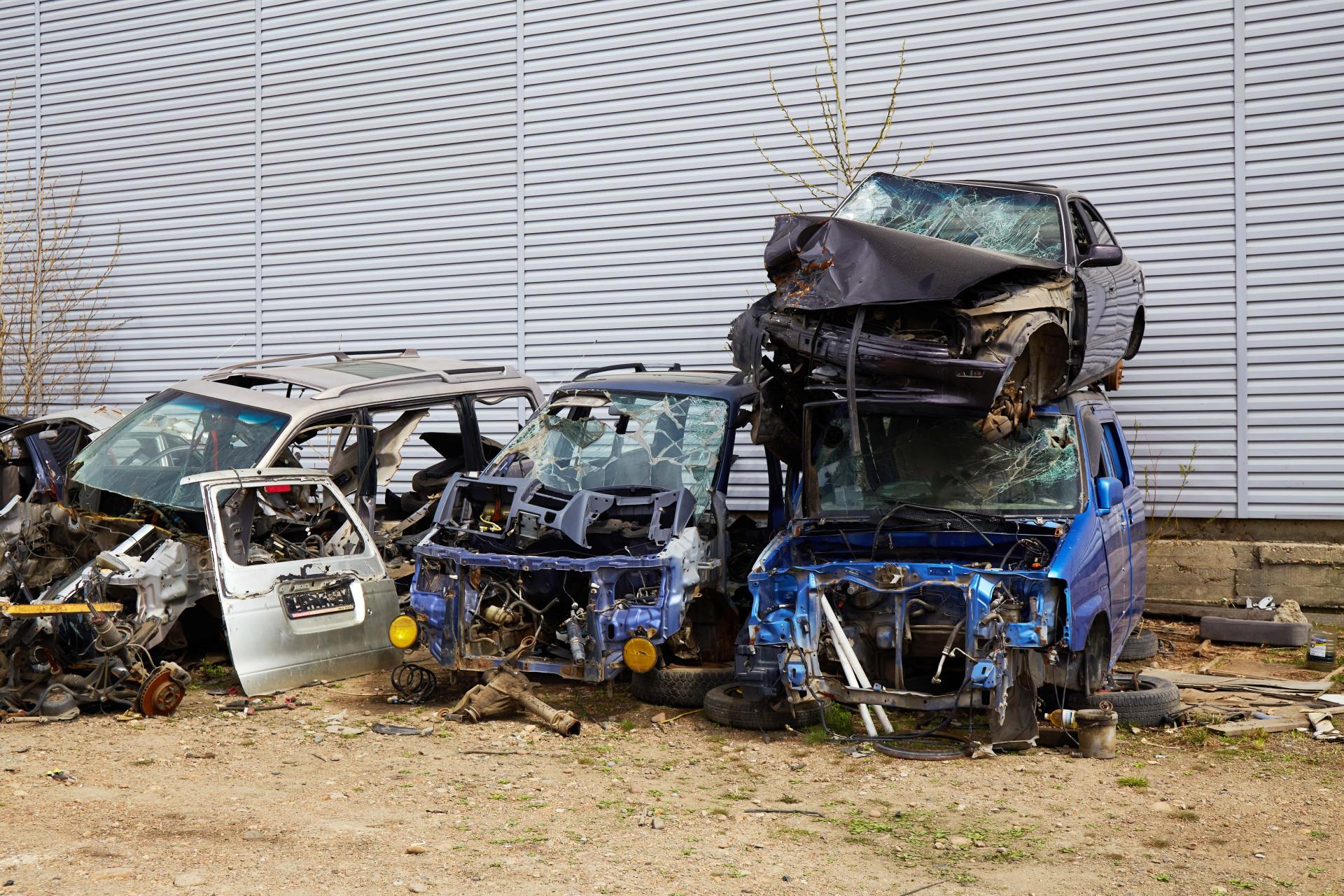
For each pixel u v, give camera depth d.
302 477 8.20
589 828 5.23
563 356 12.64
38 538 7.95
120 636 7.13
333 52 13.57
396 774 6.07
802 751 6.59
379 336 13.45
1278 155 10.10
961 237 7.95
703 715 7.43
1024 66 10.87
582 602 7.57
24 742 6.54
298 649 7.80
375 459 9.15
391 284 13.38
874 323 6.90
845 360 6.90
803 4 11.61
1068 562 6.36
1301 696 7.67
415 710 7.48
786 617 6.70
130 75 14.61
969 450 7.42
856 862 4.81
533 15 12.65
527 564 7.12
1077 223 8.22
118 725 6.99
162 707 7.19
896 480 7.45
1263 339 10.21
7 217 15.03
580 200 12.52
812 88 11.62
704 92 12.01
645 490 8.03
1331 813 5.47
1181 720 7.11
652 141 12.22
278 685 7.65
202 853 4.80
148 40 14.52
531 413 10.81
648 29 12.20
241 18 14.03
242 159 14.07
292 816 5.34
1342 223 9.91
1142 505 8.64
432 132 13.14
